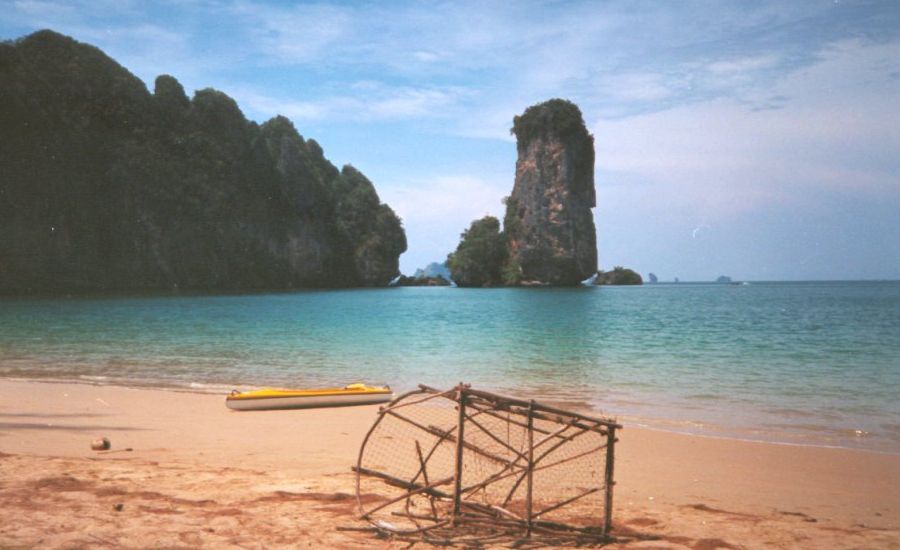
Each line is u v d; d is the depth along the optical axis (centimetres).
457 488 564
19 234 11131
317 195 17738
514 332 3762
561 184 17212
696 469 877
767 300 9456
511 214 18288
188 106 15362
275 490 680
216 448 948
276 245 16350
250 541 509
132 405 1345
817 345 2997
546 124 17450
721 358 2420
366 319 4984
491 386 1725
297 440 1009
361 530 547
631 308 7069
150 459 864
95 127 13025
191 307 6612
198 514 577
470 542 536
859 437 1105
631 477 829
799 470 880
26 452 891
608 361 2320
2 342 2869
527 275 17600
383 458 860
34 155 11556
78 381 1725
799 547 554
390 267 19338
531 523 559
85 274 12088
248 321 4547
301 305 7506
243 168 15838
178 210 13700
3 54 11700
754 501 735
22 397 1424
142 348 2659
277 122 18375
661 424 1206
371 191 19762
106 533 514
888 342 3119
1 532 512
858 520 670
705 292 14650
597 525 606
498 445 864
